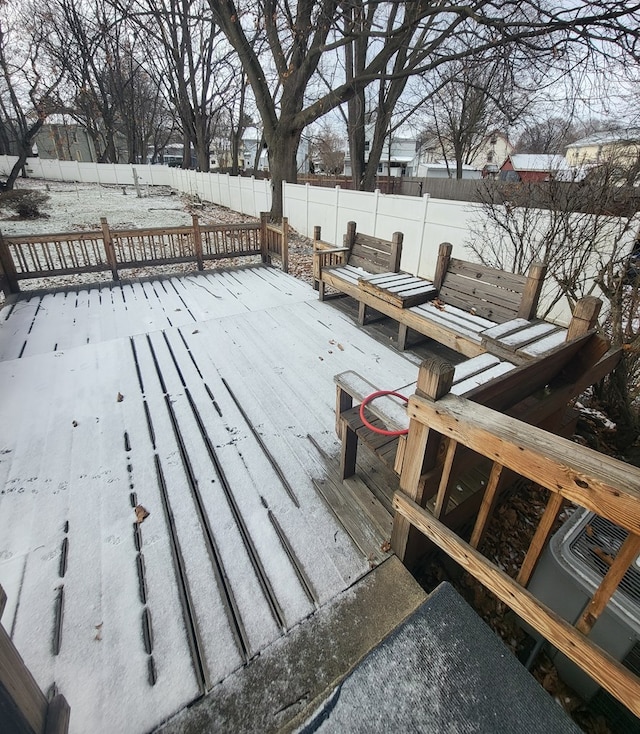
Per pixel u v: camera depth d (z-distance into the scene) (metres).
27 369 2.99
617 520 0.85
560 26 6.07
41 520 1.78
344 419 1.89
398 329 3.67
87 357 3.18
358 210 7.83
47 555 1.62
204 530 1.75
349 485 2.00
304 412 2.58
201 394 2.73
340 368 3.12
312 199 9.05
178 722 1.15
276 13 8.37
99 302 4.40
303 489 1.98
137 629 1.38
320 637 1.36
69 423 2.42
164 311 4.18
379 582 1.55
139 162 28.45
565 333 2.53
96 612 1.42
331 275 4.17
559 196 3.58
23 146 14.30
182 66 17.22
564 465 0.92
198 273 5.52
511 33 6.70
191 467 2.10
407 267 7.04
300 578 1.56
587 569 1.25
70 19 15.42
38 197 12.03
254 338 3.58
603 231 3.43
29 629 1.36
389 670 1.14
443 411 1.21
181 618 1.41
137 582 1.53
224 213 12.83
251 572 1.57
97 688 1.22
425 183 15.00
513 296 2.89
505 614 1.63
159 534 1.73
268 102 9.34
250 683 1.24
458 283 3.31
